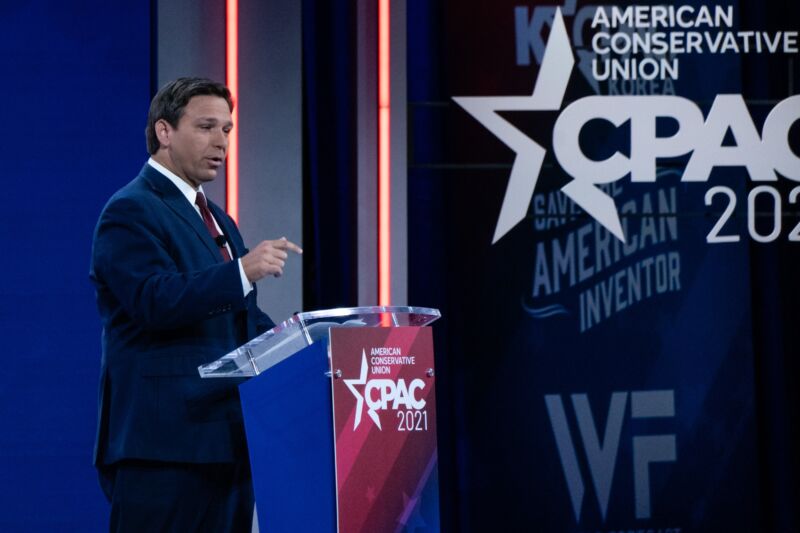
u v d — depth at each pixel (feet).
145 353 32.01
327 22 48.60
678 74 49.67
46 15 46.60
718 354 49.39
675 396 49.26
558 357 49.26
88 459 46.14
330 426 26.07
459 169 49.21
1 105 46.32
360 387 26.45
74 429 46.11
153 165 34.01
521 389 49.21
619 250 49.29
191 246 32.86
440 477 48.83
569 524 49.14
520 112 49.34
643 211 49.34
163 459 31.27
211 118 33.60
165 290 30.42
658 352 49.32
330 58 48.49
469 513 48.85
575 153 49.34
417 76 49.16
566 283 49.32
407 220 48.60
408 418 27.17
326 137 48.42
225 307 30.73
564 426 49.26
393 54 48.08
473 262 49.21
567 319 49.26
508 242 49.29
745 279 49.49
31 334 46.11
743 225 49.55
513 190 49.26
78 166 46.55
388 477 26.73
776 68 49.90
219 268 30.60
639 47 49.65
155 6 47.19
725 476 49.29
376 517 26.48
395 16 48.14
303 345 28.45
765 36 49.96
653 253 49.29
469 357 49.14
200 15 47.16
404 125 48.11
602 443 49.24
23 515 45.80
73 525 45.98
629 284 49.32
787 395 49.26
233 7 47.39
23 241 46.24
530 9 49.47
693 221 49.44
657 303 49.32
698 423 49.24
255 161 47.29
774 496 49.29
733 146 49.67
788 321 49.39
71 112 46.55
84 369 46.24
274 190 47.32
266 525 28.25
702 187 49.52
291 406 27.12
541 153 49.26
